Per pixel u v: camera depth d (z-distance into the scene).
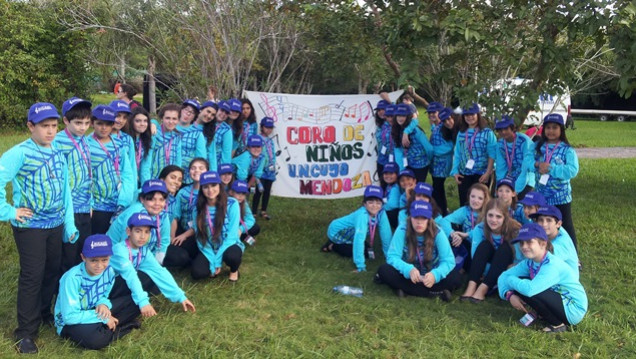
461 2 5.98
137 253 4.50
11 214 3.75
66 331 4.07
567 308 4.39
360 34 7.40
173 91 9.78
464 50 6.16
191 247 5.57
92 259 3.99
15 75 15.88
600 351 4.11
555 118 5.67
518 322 4.60
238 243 5.45
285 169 7.61
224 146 6.70
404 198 6.46
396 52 5.99
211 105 6.28
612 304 4.99
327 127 7.51
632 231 7.34
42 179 3.87
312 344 4.19
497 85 7.05
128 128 5.38
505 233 5.11
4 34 16.06
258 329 4.40
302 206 8.79
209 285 5.25
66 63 16.86
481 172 6.73
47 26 16.33
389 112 6.98
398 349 4.13
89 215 4.52
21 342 3.95
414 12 5.67
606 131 22.91
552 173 5.71
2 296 4.82
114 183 4.73
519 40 6.51
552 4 5.91
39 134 3.82
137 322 4.39
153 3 10.25
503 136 6.36
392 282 5.12
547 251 4.54
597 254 6.42
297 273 5.67
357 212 6.07
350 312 4.76
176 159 5.89
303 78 13.05
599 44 5.93
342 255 6.31
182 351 4.03
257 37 9.71
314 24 7.88
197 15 9.24
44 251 4.02
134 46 12.50
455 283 5.11
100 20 12.66
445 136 7.21
